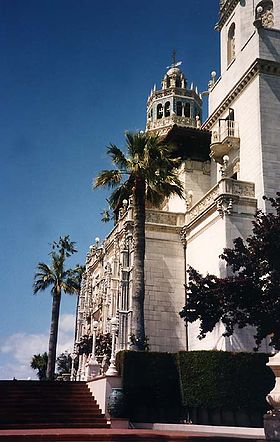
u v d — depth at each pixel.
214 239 30.73
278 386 12.52
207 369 22.22
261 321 21.06
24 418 20.16
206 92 41.66
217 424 21.44
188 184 39.56
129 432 17.17
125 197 29.75
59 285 56.69
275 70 33.12
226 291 21.81
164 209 42.84
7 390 22.84
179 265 34.62
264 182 30.41
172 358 22.97
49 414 20.69
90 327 47.91
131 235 34.62
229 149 35.12
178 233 35.41
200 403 21.75
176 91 58.28
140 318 25.20
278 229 21.75
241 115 34.81
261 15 35.50
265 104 32.34
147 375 22.27
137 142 28.52
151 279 33.72
